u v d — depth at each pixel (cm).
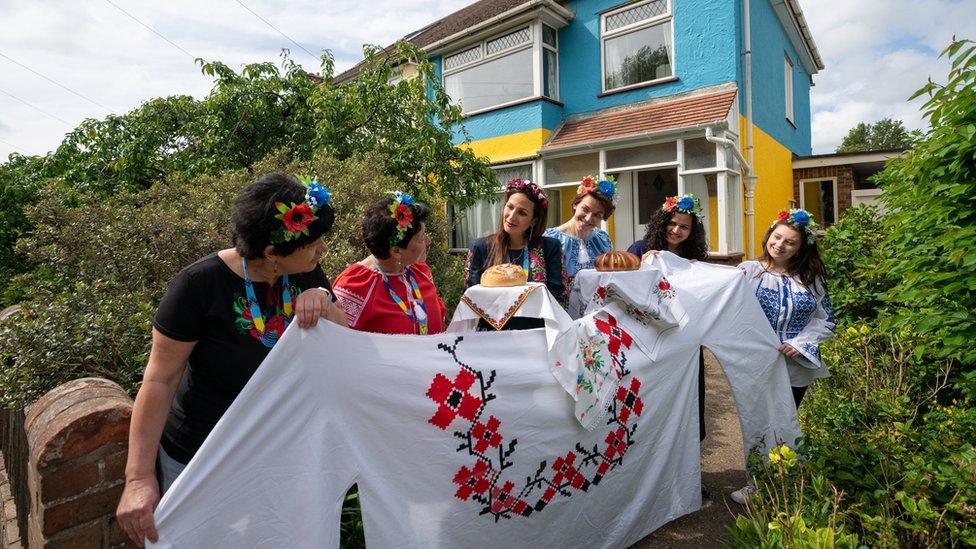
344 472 183
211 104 740
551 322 230
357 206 477
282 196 154
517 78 1061
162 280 379
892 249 421
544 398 227
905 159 384
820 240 605
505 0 1256
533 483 223
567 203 1012
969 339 277
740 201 866
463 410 208
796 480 223
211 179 485
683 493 283
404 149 724
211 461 156
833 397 326
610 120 951
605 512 247
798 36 1196
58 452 176
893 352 343
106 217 382
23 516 279
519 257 303
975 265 272
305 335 175
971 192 281
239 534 161
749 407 295
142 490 147
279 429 169
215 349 164
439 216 678
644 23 938
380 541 187
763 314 306
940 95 283
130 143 795
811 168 1155
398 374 196
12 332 290
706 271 314
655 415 267
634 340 264
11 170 888
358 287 221
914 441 243
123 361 311
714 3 858
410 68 1218
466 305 247
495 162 1063
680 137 829
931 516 178
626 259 274
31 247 366
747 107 877
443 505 202
